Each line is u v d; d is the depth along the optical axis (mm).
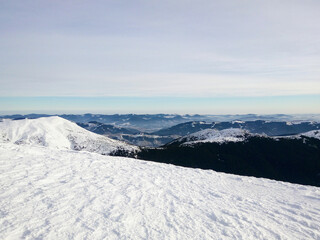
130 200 9547
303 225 9438
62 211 7422
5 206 7133
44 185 9688
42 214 7000
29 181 9875
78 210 7680
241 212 10078
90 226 6703
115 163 18453
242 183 17281
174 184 13883
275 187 16812
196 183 15086
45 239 5688
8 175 10281
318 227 9344
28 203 7621
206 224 8227
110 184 11508
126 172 15367
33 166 12672
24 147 18266
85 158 18344
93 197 9133
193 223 8148
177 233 7160
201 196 11969
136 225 7266
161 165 20781
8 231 5773
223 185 15656
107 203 8742
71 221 6832
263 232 8180
